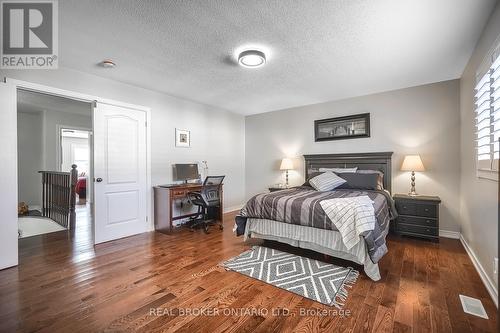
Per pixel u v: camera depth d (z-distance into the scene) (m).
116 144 3.46
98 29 2.13
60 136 5.30
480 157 2.28
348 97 4.30
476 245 2.45
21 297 1.90
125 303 1.83
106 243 3.27
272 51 2.54
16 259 2.50
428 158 3.59
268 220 2.98
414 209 3.30
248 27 2.11
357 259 2.31
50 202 4.57
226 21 2.02
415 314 1.67
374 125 4.07
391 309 1.73
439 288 2.01
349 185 3.69
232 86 3.70
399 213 3.40
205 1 1.76
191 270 2.40
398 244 3.13
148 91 3.88
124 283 2.13
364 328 1.54
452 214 3.41
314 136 4.78
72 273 2.33
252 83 3.56
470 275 2.24
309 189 3.83
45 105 4.68
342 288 2.03
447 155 3.45
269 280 2.18
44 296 1.92
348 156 4.25
